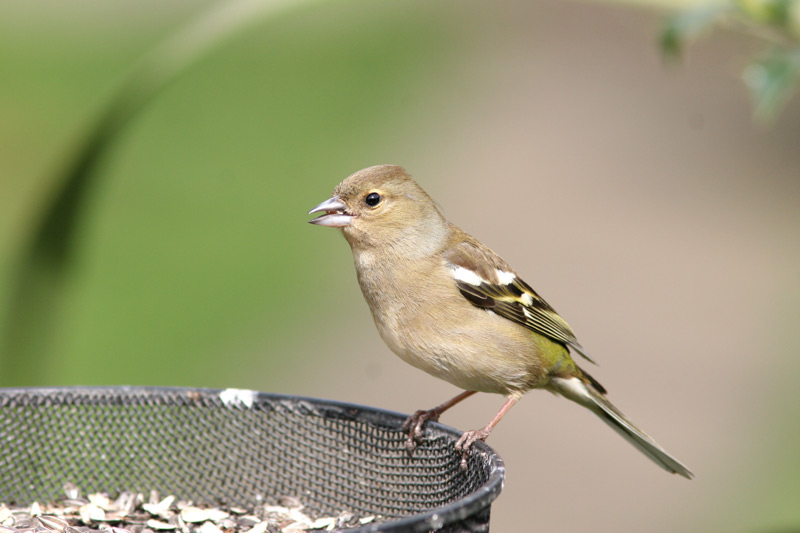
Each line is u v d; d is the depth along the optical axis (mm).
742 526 11125
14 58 26266
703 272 17875
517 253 18469
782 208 20359
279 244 18891
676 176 21641
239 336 15508
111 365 14344
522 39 30562
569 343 6957
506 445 13203
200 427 6508
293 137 23703
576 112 25359
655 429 13258
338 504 6363
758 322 16250
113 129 6711
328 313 16766
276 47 29688
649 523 11336
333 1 6363
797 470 12078
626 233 19359
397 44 29953
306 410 6461
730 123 24750
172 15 30719
